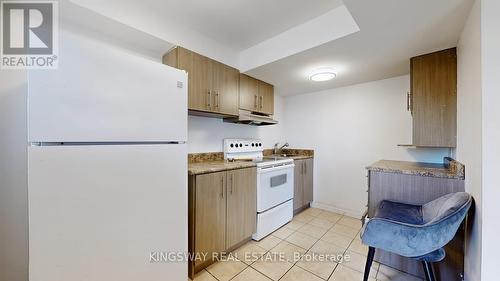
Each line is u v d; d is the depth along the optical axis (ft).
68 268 2.95
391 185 5.85
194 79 6.39
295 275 5.48
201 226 5.64
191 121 7.86
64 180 2.93
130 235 3.56
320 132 10.84
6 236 4.12
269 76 8.45
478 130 3.66
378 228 3.96
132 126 3.58
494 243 3.35
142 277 3.70
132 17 5.17
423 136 6.13
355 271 5.62
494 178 3.35
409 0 3.94
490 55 3.37
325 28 5.59
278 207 8.30
